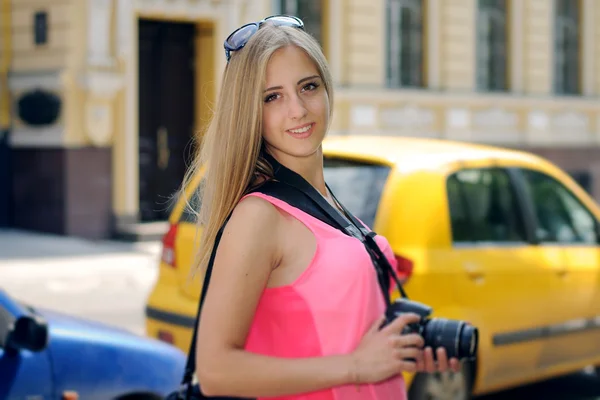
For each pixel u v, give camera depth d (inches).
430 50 820.0
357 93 762.2
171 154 708.7
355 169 250.4
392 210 237.6
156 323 254.5
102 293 477.1
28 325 169.2
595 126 952.3
